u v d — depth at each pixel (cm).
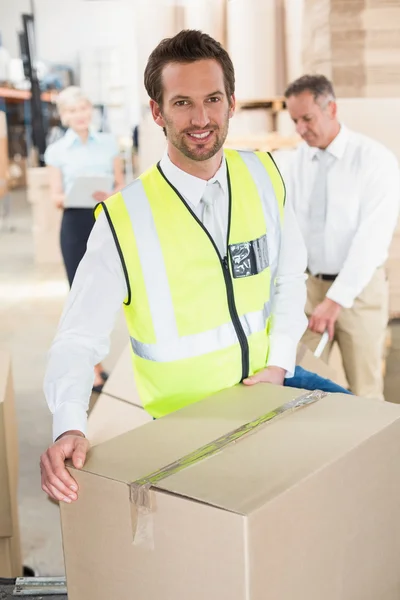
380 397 299
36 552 240
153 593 100
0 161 959
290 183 289
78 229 392
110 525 103
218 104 135
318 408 126
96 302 139
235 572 90
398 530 122
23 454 311
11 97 1052
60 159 418
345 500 107
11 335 483
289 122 388
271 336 160
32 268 680
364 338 285
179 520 94
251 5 379
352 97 373
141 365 150
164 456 109
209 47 133
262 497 92
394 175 269
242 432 117
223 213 147
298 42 379
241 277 148
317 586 102
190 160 141
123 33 791
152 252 140
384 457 116
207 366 146
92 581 108
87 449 113
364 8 358
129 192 143
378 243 265
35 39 805
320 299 291
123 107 764
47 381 132
